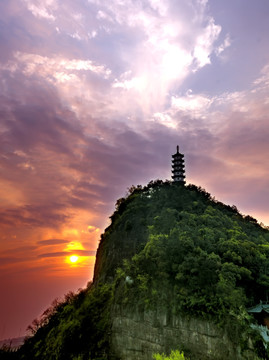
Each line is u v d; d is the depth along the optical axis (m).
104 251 83.19
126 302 52.88
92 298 63.75
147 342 46.62
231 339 38.16
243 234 62.88
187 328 43.03
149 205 81.94
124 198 95.00
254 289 47.03
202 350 40.28
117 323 52.62
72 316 62.88
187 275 46.72
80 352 52.44
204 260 47.16
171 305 46.47
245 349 36.47
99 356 50.34
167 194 85.38
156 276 51.16
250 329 37.59
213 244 54.53
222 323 39.81
